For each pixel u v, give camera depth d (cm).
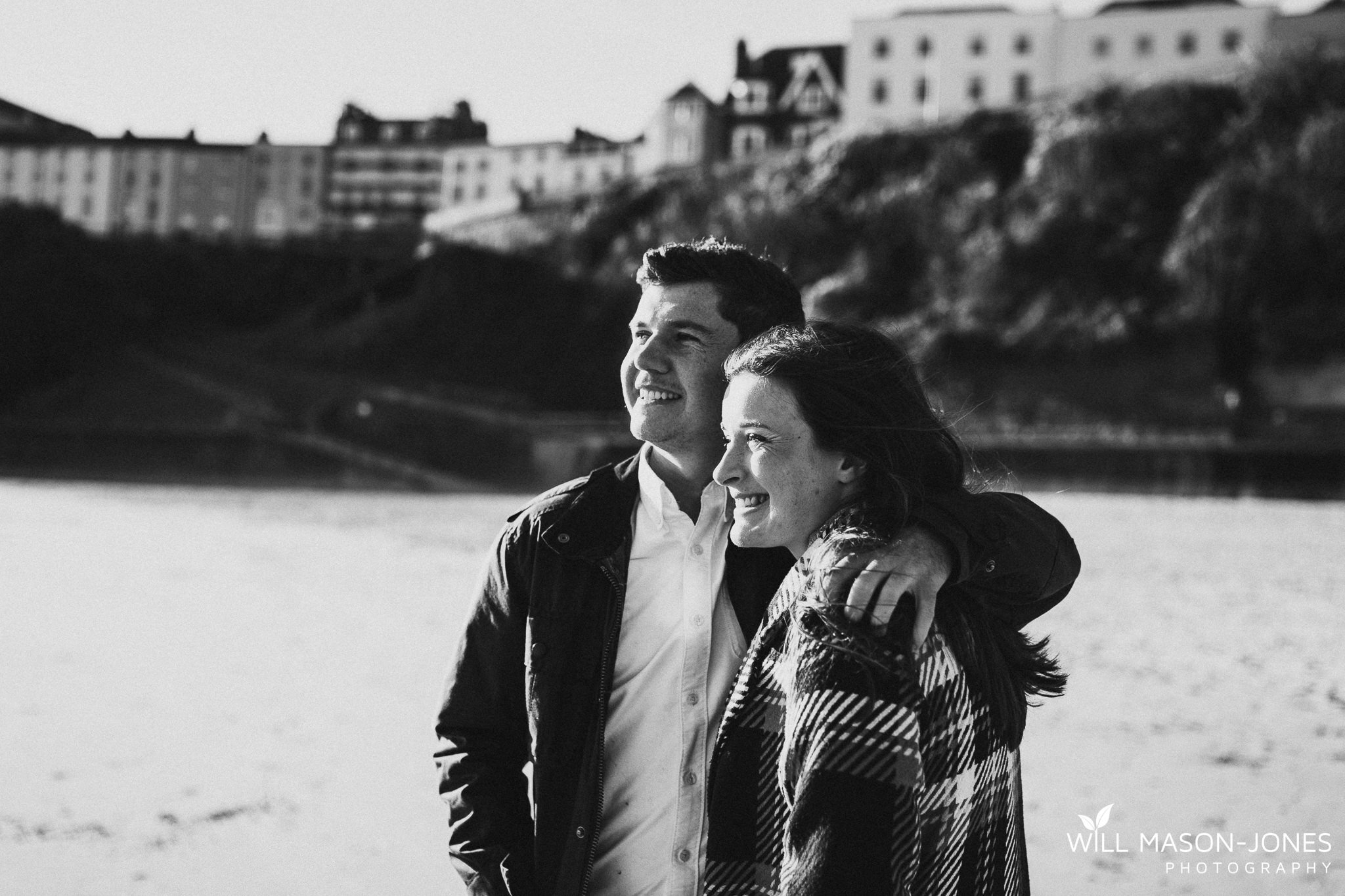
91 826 544
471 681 238
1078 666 1002
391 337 6744
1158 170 5484
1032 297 5444
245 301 8212
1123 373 5044
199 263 8256
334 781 622
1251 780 641
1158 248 5322
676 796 222
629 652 225
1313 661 1035
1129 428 4791
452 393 5869
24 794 591
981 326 5412
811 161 6631
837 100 8812
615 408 6053
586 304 6600
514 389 6253
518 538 232
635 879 223
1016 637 206
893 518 182
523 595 232
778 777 183
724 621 224
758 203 6619
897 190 6188
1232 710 824
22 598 1332
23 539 2070
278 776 632
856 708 161
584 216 7206
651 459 236
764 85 8969
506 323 6681
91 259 7662
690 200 6869
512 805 234
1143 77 7269
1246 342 4888
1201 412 4778
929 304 5809
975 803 179
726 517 226
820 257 6316
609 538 226
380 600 1365
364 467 4894
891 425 186
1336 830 551
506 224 7925
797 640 176
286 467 5025
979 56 7956
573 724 222
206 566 1700
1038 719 794
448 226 8788
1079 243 5434
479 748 236
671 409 229
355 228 10694
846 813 158
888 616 164
